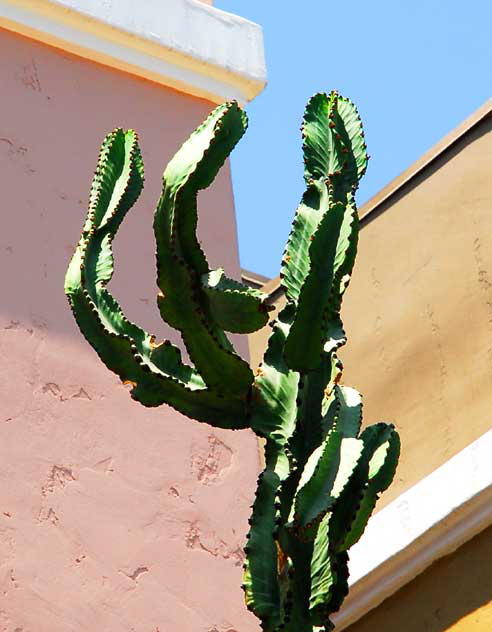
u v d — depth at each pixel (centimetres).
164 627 490
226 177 614
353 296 702
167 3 620
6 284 522
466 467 582
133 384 288
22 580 469
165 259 280
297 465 272
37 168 553
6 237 531
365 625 612
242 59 633
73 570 481
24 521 480
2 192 540
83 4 591
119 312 294
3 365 505
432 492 593
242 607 512
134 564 495
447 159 682
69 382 516
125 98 597
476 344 636
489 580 570
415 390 655
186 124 611
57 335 522
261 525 269
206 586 507
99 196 305
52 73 581
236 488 535
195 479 527
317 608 257
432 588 591
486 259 645
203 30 626
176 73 614
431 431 641
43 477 492
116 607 483
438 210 676
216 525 522
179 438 532
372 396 674
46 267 534
